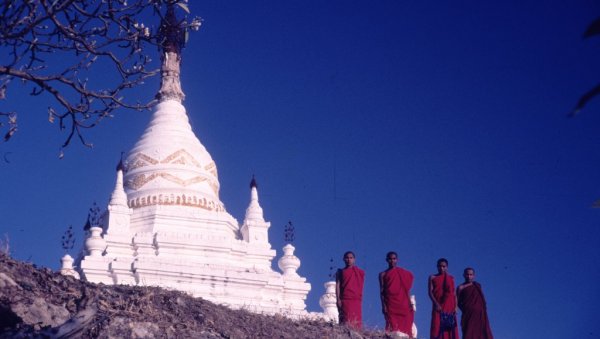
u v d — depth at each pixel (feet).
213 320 58.44
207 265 152.25
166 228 166.91
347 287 75.51
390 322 74.38
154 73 59.77
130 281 147.33
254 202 178.50
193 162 182.60
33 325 48.21
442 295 72.95
